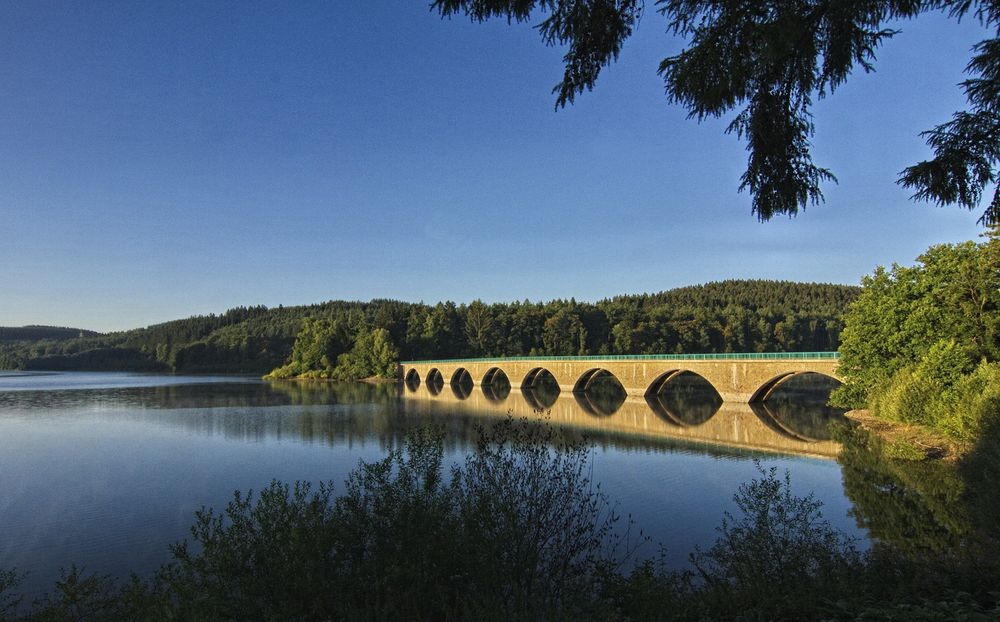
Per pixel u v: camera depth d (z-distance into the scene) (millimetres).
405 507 8008
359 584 7199
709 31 5074
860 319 45781
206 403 74875
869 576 9312
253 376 157750
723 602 8594
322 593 6973
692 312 145000
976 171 5812
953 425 29219
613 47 5516
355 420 55625
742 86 5238
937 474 26141
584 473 29344
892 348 42656
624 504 23438
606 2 5207
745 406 62312
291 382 128375
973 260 37281
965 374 34500
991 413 23891
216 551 7668
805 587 8609
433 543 7621
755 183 5914
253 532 7746
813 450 35438
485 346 147000
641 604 8320
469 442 40188
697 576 13734
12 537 21719
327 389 104438
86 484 29859
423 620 6832
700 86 5164
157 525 22953
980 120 5648
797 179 5723
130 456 37281
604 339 145750
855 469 29281
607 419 54469
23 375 182750
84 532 22172
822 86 5473
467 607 6781
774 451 35594
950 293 38406
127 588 9625
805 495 24250
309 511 7992
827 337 150375
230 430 48656
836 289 198250
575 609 7316
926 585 8797
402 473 8797
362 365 137375
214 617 6852
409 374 132750
